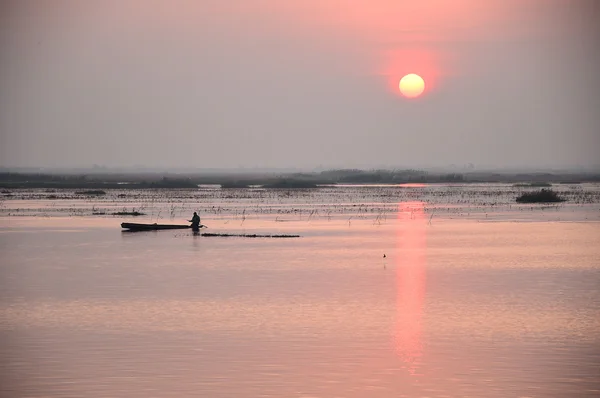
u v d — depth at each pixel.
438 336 92.94
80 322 101.25
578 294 120.19
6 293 122.81
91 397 72.25
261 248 186.12
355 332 95.06
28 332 95.81
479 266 153.25
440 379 76.81
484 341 90.62
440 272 144.88
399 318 102.69
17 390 74.12
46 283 132.75
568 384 75.38
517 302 113.50
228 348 87.88
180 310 108.50
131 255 172.88
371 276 139.75
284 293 121.62
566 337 92.38
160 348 88.00
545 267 151.50
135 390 74.00
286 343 89.94
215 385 75.25
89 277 139.50
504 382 75.94
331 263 158.12
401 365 81.31
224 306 111.19
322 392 73.25
